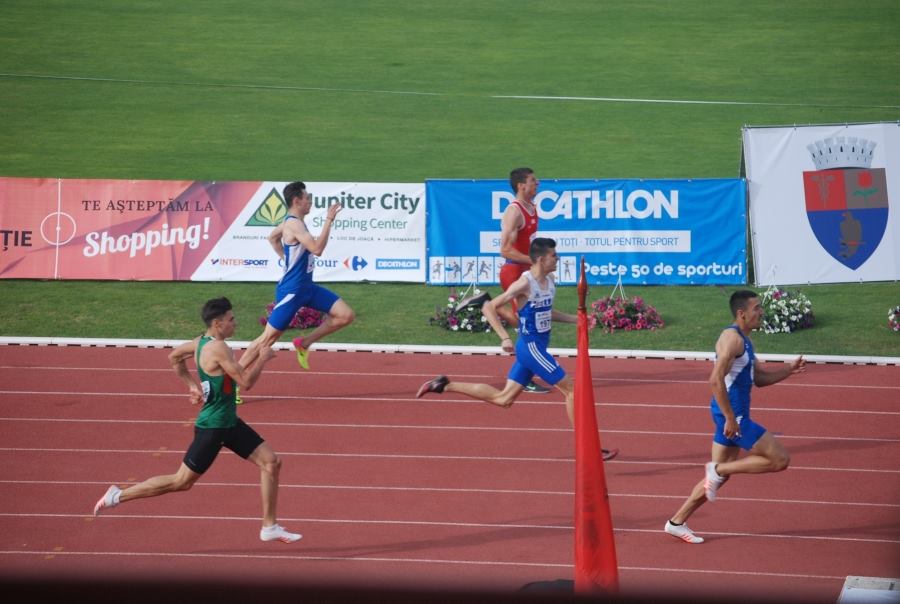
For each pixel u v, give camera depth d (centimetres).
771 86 9431
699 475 3328
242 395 4106
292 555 2773
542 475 3325
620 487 3238
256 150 7850
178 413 3891
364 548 2820
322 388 4197
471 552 2797
